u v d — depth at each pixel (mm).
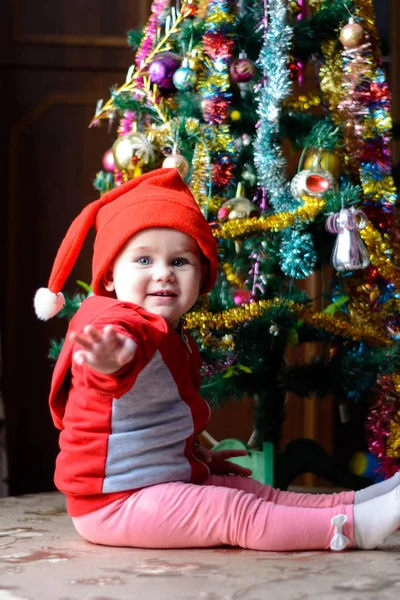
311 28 1712
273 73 1622
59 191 2559
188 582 987
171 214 1290
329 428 2480
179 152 1697
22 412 2500
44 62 2559
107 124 2566
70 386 1318
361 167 1708
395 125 1881
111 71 2574
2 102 2543
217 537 1175
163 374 1234
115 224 1299
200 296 1632
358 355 1688
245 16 1714
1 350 2387
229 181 1710
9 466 2475
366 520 1171
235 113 1706
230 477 1382
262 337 1650
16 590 957
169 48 1751
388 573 1027
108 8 2572
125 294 1281
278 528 1158
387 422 1701
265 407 1768
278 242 1648
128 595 927
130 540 1207
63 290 2490
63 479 1255
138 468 1217
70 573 1045
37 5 2561
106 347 1027
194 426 1285
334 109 1712
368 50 1694
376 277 1705
